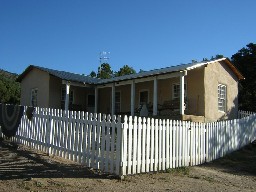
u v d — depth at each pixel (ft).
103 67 165.17
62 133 30.96
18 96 121.90
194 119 57.72
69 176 24.47
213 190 23.70
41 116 34.27
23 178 23.15
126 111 76.64
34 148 34.71
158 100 71.10
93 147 27.22
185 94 65.05
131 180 24.66
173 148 31.83
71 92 80.79
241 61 109.19
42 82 77.46
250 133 53.21
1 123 41.57
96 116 27.50
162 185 23.95
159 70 67.46
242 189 25.09
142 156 27.48
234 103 71.41
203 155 37.73
